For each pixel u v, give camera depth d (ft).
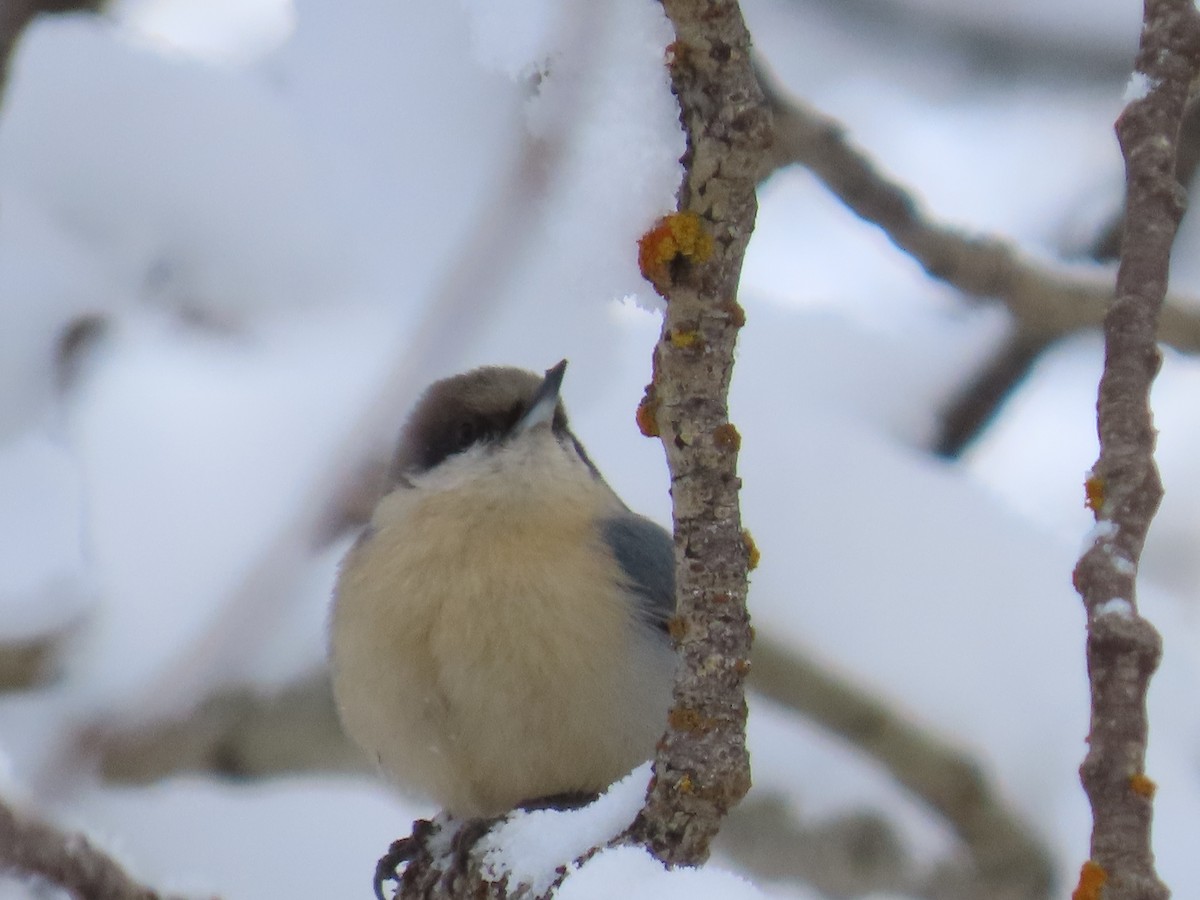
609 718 25.80
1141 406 15.23
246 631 17.07
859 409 37.47
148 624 26.02
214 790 32.81
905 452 36.35
